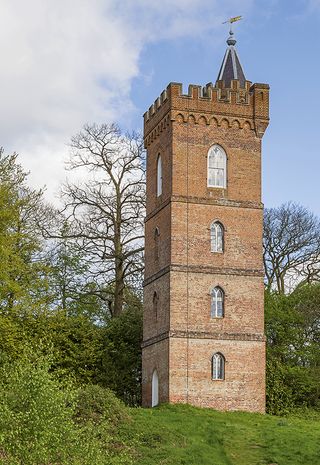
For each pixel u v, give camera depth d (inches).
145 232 2571.4
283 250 3339.1
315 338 2906.0
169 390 2260.1
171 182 2377.0
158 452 1796.3
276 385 2581.2
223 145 2432.3
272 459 1819.6
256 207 2426.2
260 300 2379.4
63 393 1344.7
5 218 2321.6
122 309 2920.8
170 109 2404.0
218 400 2287.2
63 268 2965.1
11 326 2391.7
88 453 1293.1
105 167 2898.6
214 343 2313.0
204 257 2358.5
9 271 2364.7
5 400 1302.9
